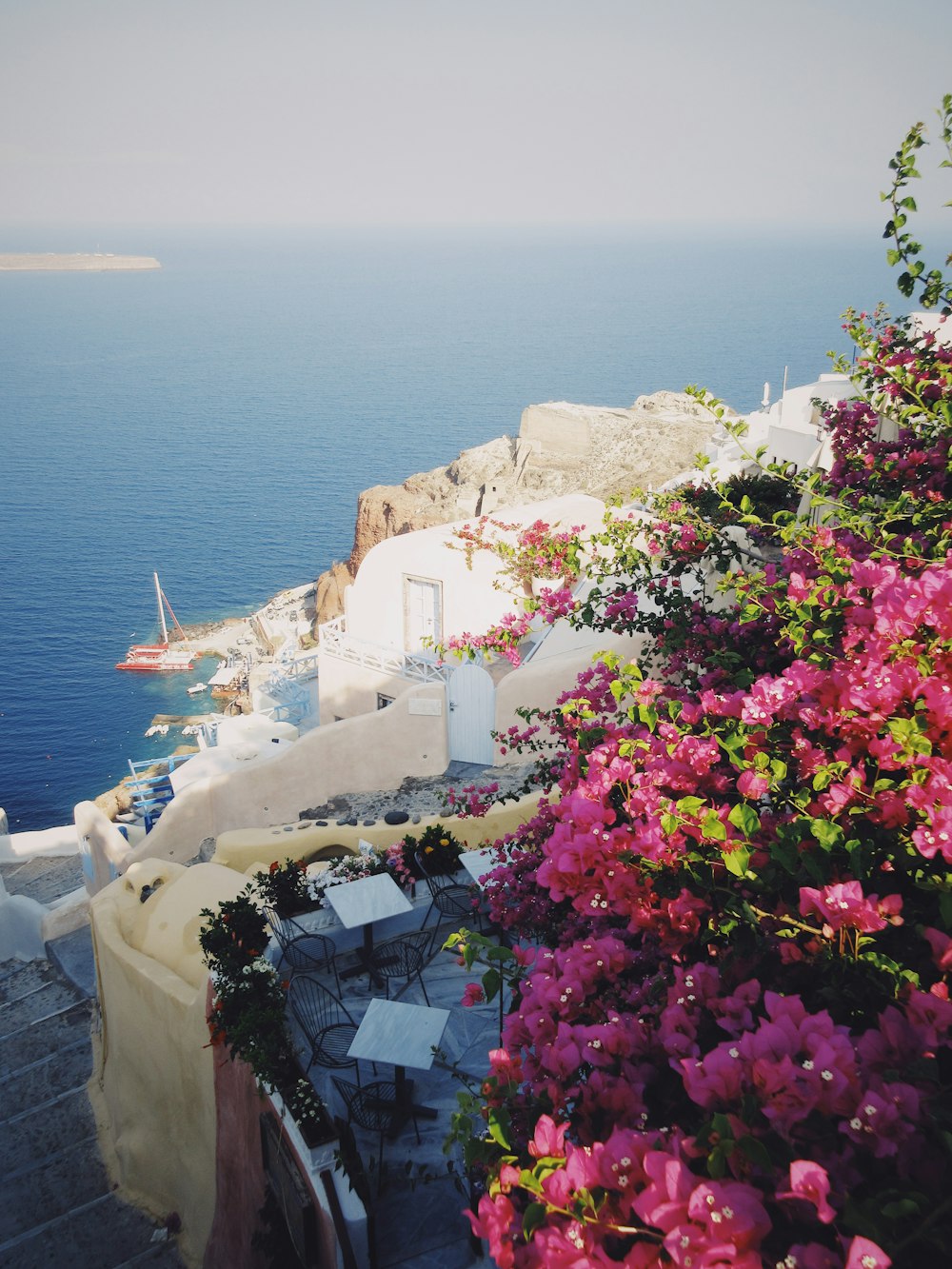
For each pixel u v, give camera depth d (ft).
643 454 352.69
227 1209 36.29
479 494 349.41
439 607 77.36
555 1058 15.03
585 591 65.57
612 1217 11.27
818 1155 11.48
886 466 32.50
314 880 41.22
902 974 13.17
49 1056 56.13
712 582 49.49
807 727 18.48
